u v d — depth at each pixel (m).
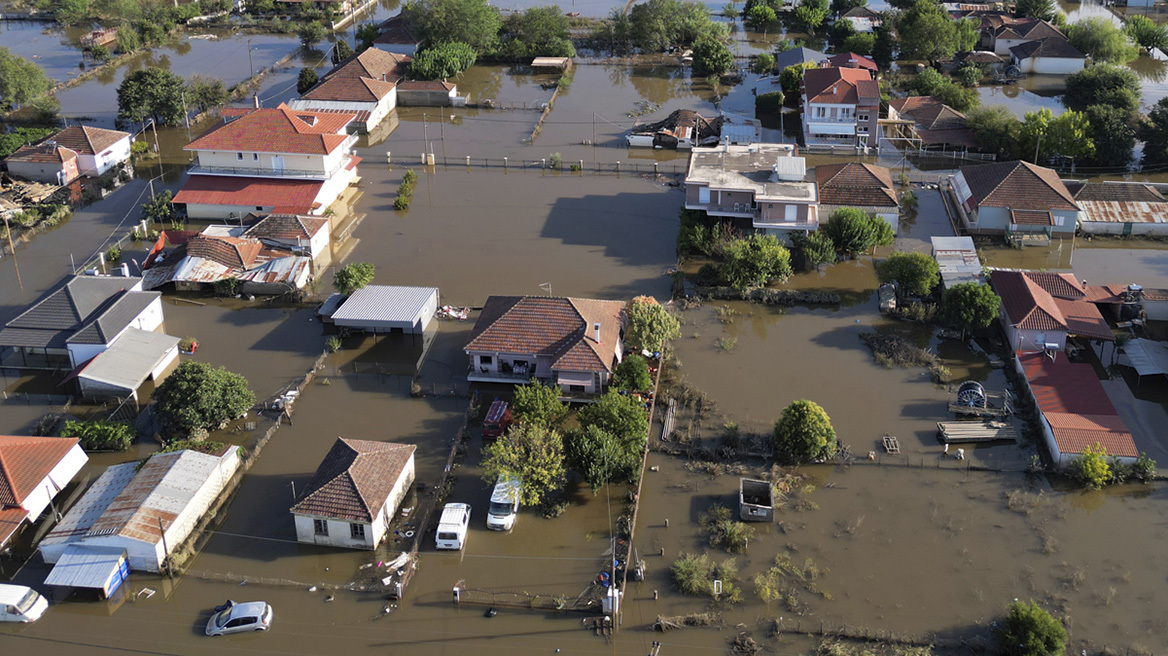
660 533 69.44
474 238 112.19
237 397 80.44
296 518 67.56
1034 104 154.25
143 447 78.50
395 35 175.88
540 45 177.88
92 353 86.25
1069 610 62.19
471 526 70.31
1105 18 192.50
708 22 185.38
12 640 61.50
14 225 114.00
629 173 129.62
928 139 134.12
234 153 117.12
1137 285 94.69
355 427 80.56
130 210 119.38
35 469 71.50
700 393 83.62
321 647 60.72
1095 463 71.81
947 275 96.00
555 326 84.44
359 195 123.50
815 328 94.19
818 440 74.50
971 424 78.88
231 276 98.94
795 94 155.25
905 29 171.88
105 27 196.50
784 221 105.81
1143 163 129.88
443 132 145.12
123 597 64.50
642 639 61.16
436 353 90.38
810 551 67.50
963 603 63.06
